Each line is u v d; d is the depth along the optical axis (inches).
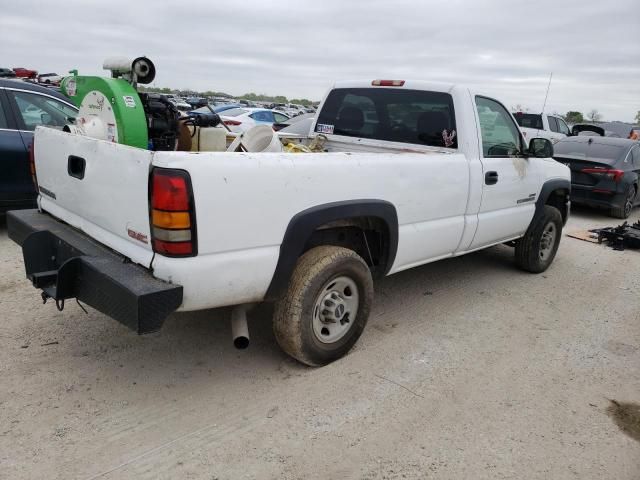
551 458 106.7
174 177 97.2
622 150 394.0
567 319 181.5
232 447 104.2
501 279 220.5
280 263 116.6
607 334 170.4
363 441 108.4
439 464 103.0
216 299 109.1
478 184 171.0
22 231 138.6
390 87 182.1
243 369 133.6
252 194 107.3
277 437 108.0
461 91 167.8
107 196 113.1
